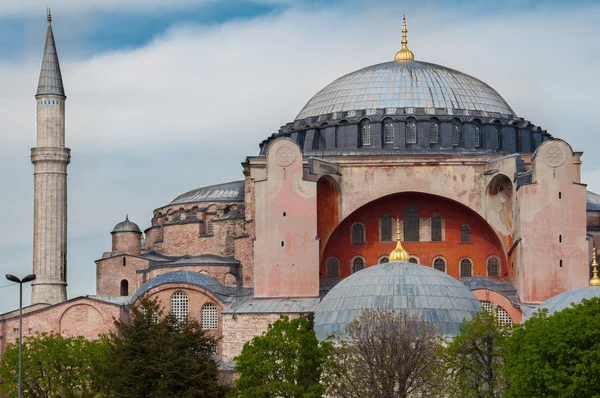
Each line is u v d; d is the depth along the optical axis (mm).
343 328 166875
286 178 193250
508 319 188500
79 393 157250
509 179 197625
